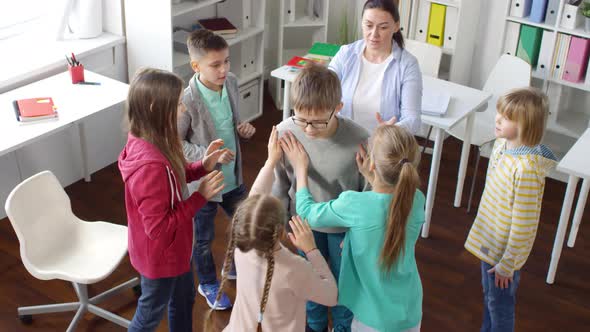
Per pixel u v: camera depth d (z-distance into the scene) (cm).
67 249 304
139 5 424
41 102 353
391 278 236
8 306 332
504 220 270
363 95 305
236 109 305
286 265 213
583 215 422
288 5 510
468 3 457
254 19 497
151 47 435
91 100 367
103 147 445
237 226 206
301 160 246
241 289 224
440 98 382
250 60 503
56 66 401
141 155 234
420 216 235
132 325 272
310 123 235
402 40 300
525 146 266
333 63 313
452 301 348
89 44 424
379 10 283
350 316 277
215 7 496
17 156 392
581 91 468
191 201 248
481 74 502
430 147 494
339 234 263
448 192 439
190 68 473
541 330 332
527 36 448
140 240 251
